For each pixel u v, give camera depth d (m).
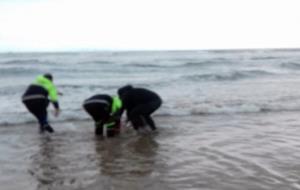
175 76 22.75
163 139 7.97
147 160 6.41
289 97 14.12
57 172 5.84
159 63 32.59
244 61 36.72
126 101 8.37
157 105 8.37
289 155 6.46
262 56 49.97
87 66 29.28
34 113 8.60
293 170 5.62
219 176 5.42
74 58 43.50
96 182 5.34
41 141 7.98
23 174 5.75
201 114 11.16
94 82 19.70
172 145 7.41
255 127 9.12
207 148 7.07
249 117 10.59
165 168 5.91
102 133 8.45
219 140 7.72
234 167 5.82
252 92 15.54
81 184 5.26
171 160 6.35
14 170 5.95
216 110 11.52
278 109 11.85
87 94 14.98
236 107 11.87
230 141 7.60
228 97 13.96
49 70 25.95
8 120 9.99
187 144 7.46
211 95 14.48
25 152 7.07
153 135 8.38
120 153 6.93
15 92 15.45
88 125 9.70
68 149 7.29
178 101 12.88
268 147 7.04
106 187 5.12
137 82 19.33
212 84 18.91
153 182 5.27
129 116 8.41
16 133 8.78
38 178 5.55
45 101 8.52
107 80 20.98
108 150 7.16
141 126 8.43
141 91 8.41
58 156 6.78
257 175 5.41
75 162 6.39
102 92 15.62
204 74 22.00
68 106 11.98
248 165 5.90
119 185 5.19
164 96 14.05
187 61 35.84
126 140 7.95
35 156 6.79
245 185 5.02
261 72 25.25
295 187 4.90
